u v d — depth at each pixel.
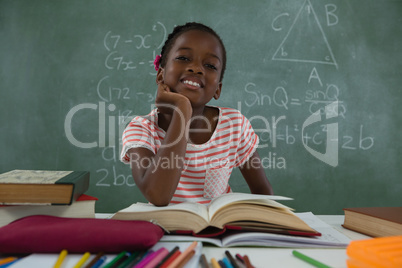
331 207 2.28
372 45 2.33
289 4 2.30
